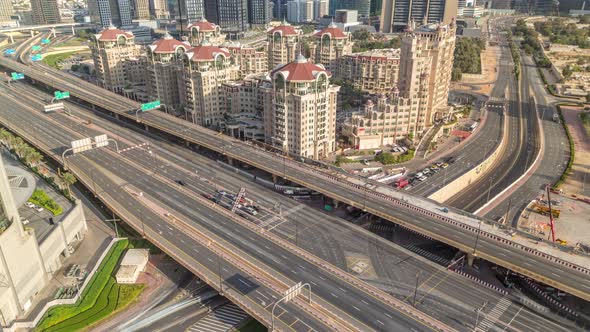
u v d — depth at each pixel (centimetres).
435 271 14100
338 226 16712
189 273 14525
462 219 16162
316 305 12138
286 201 18688
